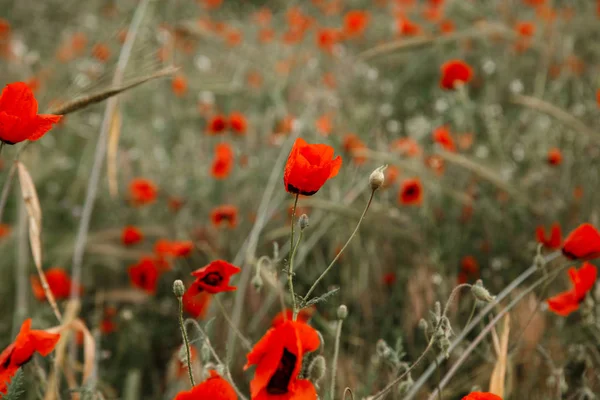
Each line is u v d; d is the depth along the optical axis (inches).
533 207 133.0
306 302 57.7
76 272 114.3
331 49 254.8
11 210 174.1
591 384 89.2
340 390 89.7
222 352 106.4
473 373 95.7
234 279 121.4
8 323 135.9
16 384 61.6
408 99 221.6
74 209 171.8
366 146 168.1
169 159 203.2
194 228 161.6
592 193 142.3
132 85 75.8
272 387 48.2
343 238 133.4
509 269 133.3
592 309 91.8
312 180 55.7
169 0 270.4
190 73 250.7
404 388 72.9
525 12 269.1
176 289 56.5
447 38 155.5
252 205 162.9
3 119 60.9
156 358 135.6
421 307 108.9
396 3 315.0
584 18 247.1
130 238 139.5
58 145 208.2
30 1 363.3
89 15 342.3
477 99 211.2
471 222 148.9
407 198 135.4
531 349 92.5
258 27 339.3
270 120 201.2
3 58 278.8
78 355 127.7
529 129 174.6
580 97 177.9
